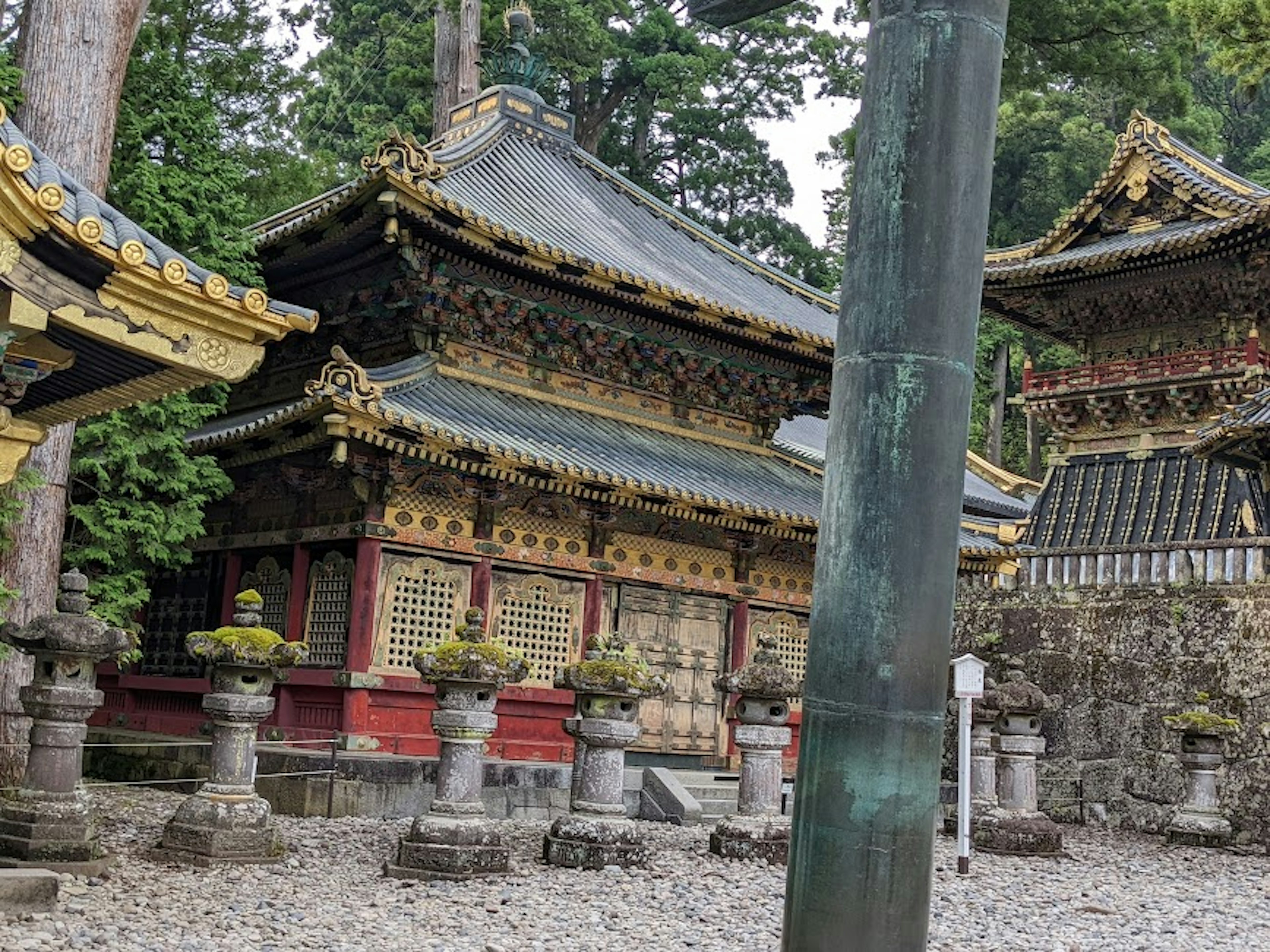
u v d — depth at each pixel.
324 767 20.25
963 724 18.52
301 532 23.84
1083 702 28.70
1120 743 27.89
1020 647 30.14
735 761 26.92
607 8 48.94
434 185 25.50
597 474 23.02
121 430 21.36
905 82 4.73
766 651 18.28
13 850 12.77
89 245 8.74
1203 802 24.72
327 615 23.38
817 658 4.62
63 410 11.77
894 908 4.38
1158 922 14.82
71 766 13.22
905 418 4.57
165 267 9.20
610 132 58.12
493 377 25.94
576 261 24.20
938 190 4.64
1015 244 60.00
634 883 14.91
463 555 23.41
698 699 26.69
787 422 39.25
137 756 24.30
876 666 4.46
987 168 4.77
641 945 11.34
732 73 57.62
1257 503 28.89
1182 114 42.19
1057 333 36.78
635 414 28.38
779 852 17.38
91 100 18.28
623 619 25.80
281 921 11.48
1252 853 23.70
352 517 22.94
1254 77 28.23
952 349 4.62
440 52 43.12
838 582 4.60
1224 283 31.78
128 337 9.26
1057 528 34.75
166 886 12.77
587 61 47.75
